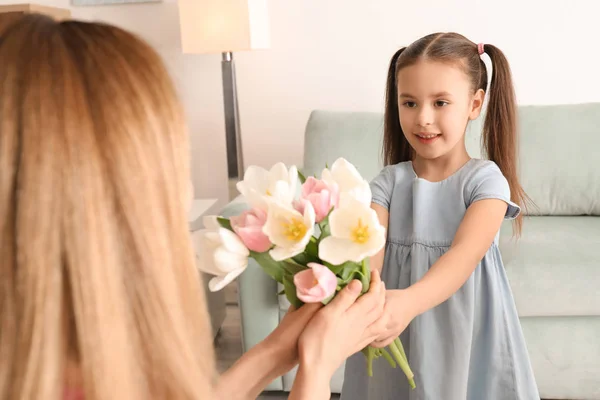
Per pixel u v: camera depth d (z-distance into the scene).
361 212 0.65
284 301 1.84
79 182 0.37
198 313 0.46
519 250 1.87
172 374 0.41
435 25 2.82
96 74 0.40
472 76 1.20
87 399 0.39
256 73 2.99
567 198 2.33
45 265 0.37
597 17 2.70
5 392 0.37
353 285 0.73
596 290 1.76
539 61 2.78
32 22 0.43
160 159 0.41
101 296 0.38
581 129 2.35
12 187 0.37
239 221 0.70
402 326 0.93
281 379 1.91
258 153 3.08
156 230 0.40
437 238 1.17
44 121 0.37
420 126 1.14
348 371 1.28
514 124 1.32
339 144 2.44
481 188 1.14
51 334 0.37
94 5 2.99
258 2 2.60
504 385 1.18
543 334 1.80
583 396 1.83
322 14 2.88
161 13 2.97
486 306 1.18
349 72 2.93
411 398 1.17
